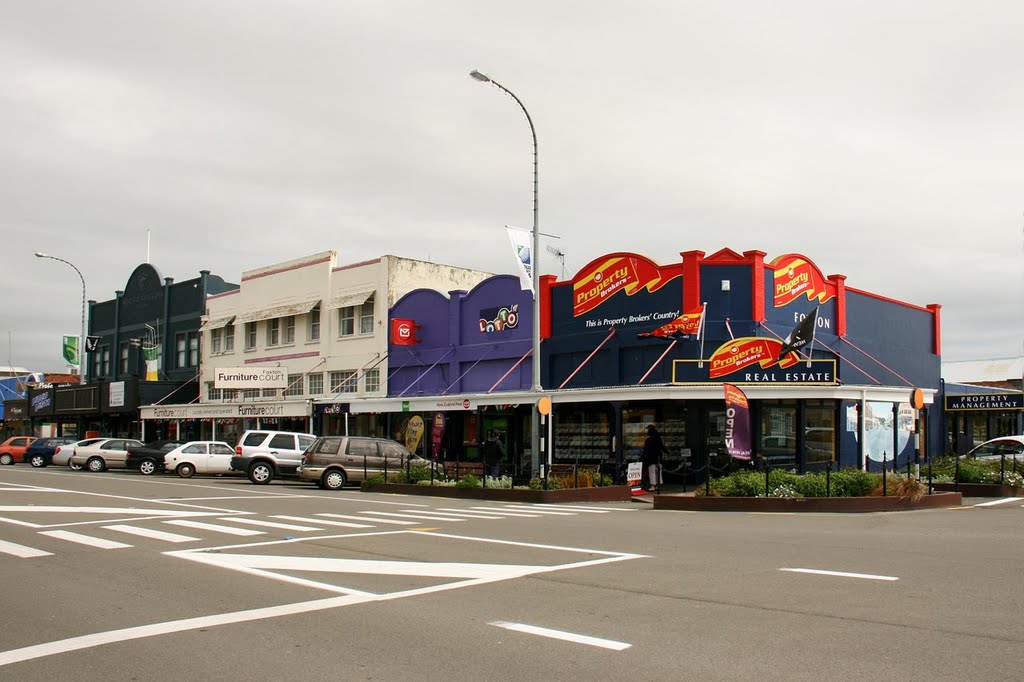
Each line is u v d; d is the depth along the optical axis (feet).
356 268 131.23
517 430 104.94
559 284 100.94
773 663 20.65
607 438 93.66
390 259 125.70
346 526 50.21
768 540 43.52
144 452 121.60
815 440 90.27
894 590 29.45
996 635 23.07
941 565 34.71
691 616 25.77
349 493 82.12
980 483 77.15
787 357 82.69
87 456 130.11
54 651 22.59
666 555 38.17
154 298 176.04
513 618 25.73
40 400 190.90
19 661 21.68
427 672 20.36
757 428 85.87
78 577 33.04
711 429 87.71
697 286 88.74
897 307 111.24
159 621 25.80
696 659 21.09
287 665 21.08
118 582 31.99
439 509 63.21
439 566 35.22
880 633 23.40
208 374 160.04
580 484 76.54
